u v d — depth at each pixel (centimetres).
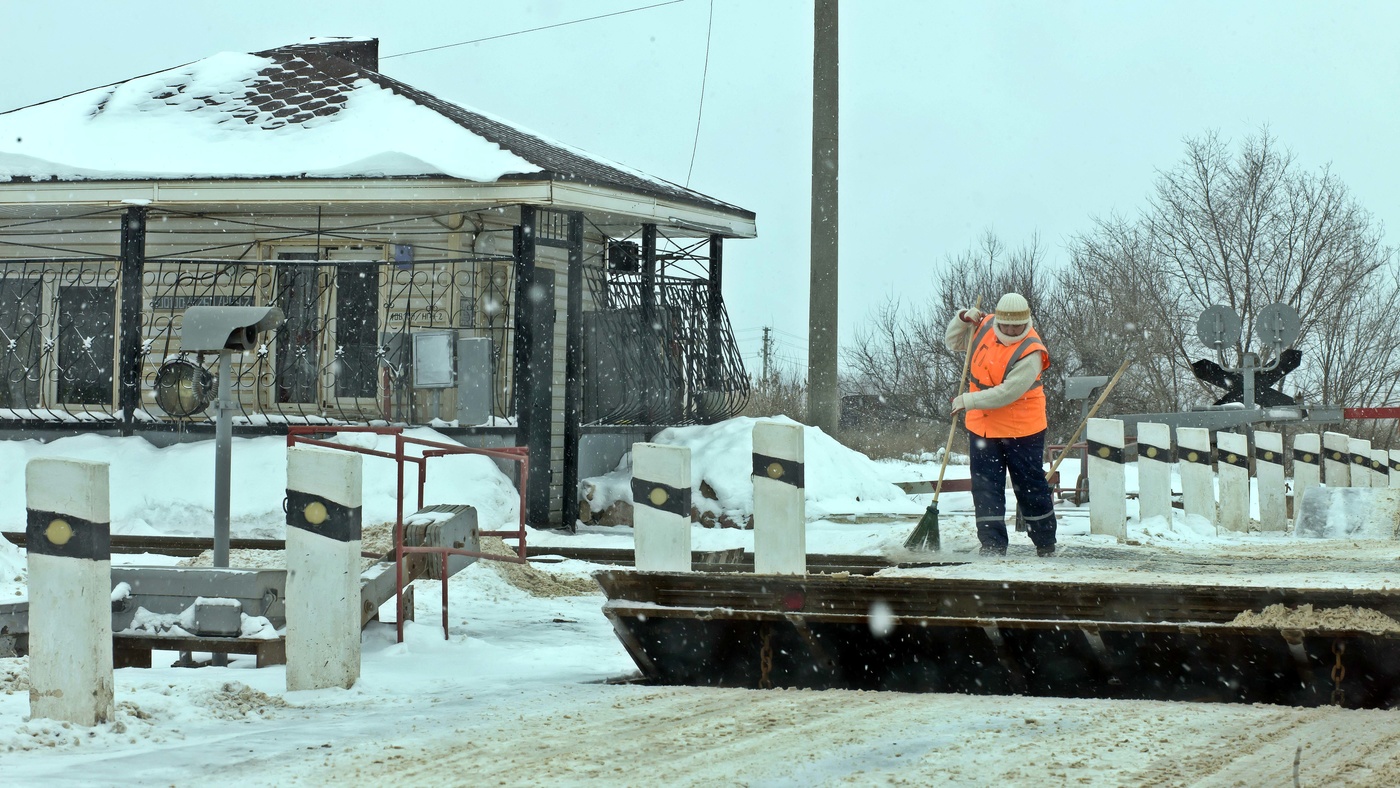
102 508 461
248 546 1159
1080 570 708
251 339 673
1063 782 358
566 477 1446
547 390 1450
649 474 624
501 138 1474
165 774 380
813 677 565
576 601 926
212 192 1405
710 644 569
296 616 539
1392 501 1143
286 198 1388
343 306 1507
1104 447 1041
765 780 364
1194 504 1206
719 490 1416
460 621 795
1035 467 876
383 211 1446
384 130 1493
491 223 1488
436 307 1473
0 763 399
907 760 388
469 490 1348
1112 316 3222
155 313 1537
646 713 474
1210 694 515
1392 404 3006
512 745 416
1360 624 475
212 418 1470
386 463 1355
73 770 387
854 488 1523
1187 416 1505
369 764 390
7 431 1489
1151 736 420
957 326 930
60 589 458
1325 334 3048
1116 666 524
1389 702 482
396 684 557
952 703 494
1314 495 1168
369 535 982
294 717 480
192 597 598
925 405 3647
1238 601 506
